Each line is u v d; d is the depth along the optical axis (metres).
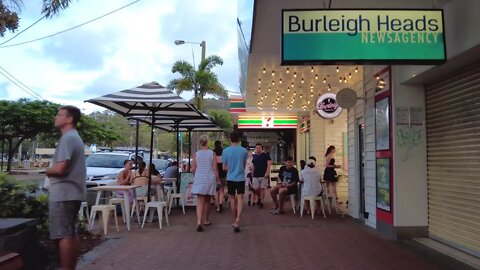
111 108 11.16
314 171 11.59
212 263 6.62
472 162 6.93
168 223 10.16
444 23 6.16
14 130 37.72
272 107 17.69
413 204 8.41
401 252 7.34
